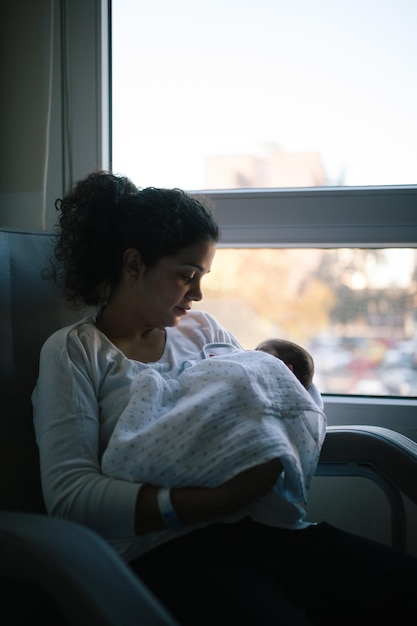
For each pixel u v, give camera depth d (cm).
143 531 79
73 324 99
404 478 98
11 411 92
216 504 79
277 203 136
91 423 87
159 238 92
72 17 138
